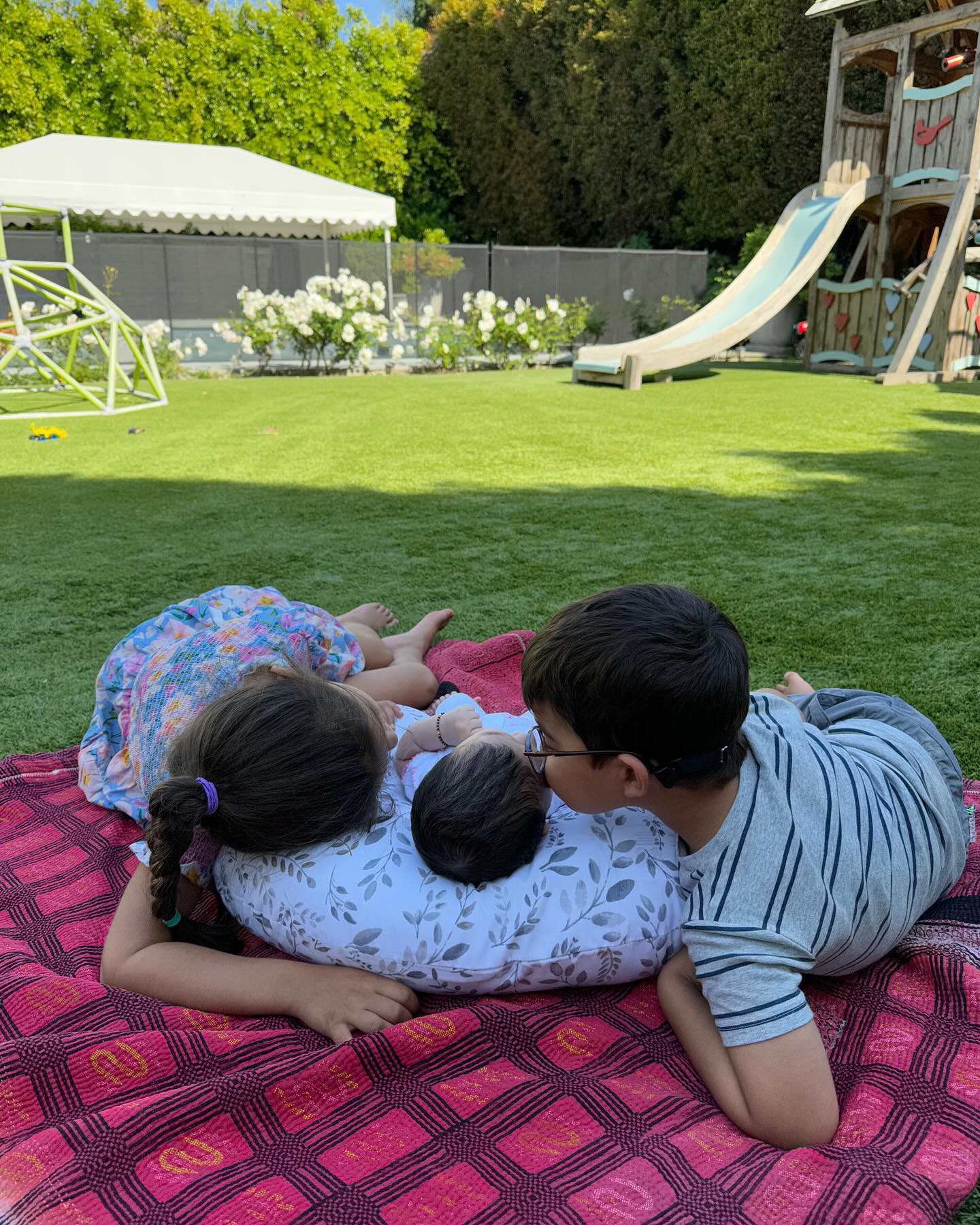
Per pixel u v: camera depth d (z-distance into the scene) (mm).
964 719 2053
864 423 6324
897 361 8570
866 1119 1017
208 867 1413
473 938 1236
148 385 10109
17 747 2088
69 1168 952
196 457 5562
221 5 15273
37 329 10344
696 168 13500
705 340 8844
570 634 1039
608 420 6723
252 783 1226
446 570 3271
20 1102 1059
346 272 11484
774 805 1088
